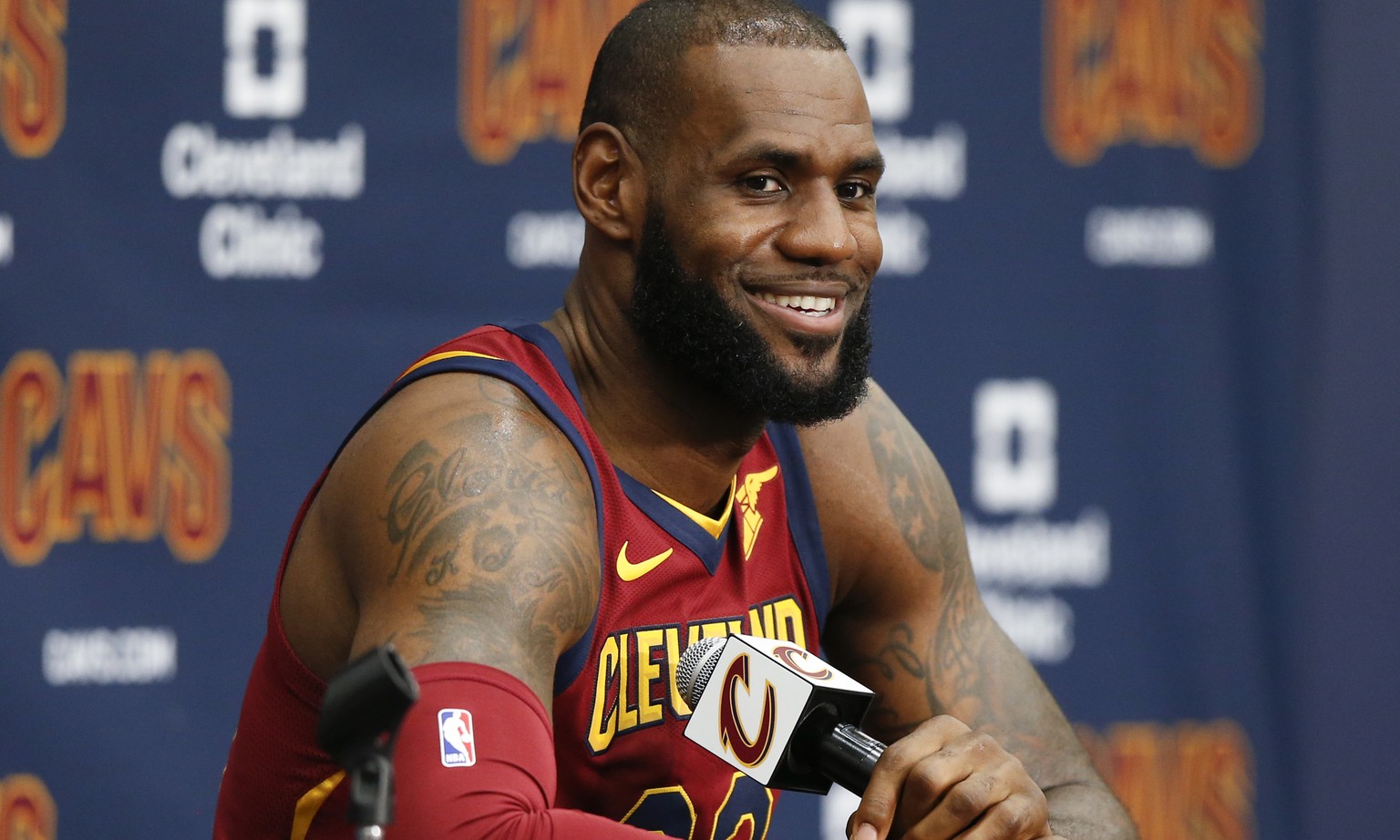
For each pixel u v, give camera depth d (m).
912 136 10.44
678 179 5.18
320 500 5.11
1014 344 10.51
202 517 10.02
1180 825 10.54
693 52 5.20
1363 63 10.59
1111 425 10.56
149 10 9.96
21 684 9.84
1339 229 10.61
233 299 10.05
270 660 5.31
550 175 10.23
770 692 4.52
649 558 5.39
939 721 4.59
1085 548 10.54
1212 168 10.59
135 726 9.94
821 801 10.34
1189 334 10.59
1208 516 10.59
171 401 10.01
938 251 10.46
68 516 9.92
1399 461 10.62
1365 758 10.62
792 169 5.14
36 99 9.90
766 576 5.84
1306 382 10.60
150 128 9.98
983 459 10.48
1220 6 10.58
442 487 4.63
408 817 4.07
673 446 5.48
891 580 6.19
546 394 5.16
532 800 4.17
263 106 10.05
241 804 5.50
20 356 9.88
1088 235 10.55
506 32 10.20
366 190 10.11
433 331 10.16
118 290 9.95
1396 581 10.62
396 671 3.23
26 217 9.88
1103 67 10.53
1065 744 6.20
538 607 4.53
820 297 5.20
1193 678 10.57
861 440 6.20
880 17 10.41
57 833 9.87
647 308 5.27
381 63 10.12
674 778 5.46
